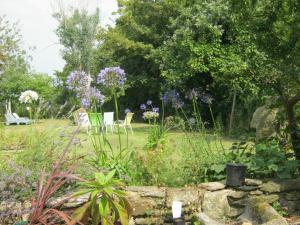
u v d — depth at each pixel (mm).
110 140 10883
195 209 4418
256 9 5176
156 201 4344
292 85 5305
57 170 4004
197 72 16969
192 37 16297
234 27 5715
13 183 3922
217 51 14914
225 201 4492
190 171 4898
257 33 5199
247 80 5750
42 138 4688
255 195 4625
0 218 3627
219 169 4855
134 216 4281
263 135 6773
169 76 17375
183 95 19469
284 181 4781
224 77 8180
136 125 19781
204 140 6059
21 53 20875
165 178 4738
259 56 5312
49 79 27984
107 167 4848
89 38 26281
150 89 23125
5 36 17250
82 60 26344
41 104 5797
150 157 4875
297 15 4656
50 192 3689
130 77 23047
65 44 26516
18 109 23672
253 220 4262
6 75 19062
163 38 22375
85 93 5852
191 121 6879
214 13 15539
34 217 3611
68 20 26078
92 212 3695
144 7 22422
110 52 23953
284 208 4680
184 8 16828
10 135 5691
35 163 4438
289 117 5312
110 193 3639
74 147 4902
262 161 4875
